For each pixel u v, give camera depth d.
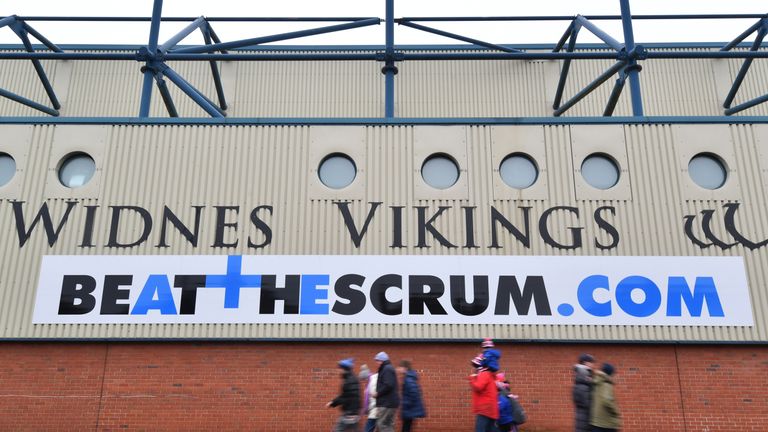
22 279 13.05
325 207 13.47
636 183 13.51
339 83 22.30
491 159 13.74
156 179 13.66
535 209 13.41
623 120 13.90
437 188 13.66
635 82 15.47
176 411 12.42
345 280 13.02
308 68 22.44
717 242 13.12
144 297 12.95
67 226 13.38
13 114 22.17
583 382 9.71
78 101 22.08
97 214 13.45
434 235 13.27
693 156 13.70
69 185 13.81
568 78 22.16
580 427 9.48
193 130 14.00
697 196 13.41
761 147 13.72
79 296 12.95
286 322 12.80
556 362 12.59
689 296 12.81
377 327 12.75
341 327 12.77
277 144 13.89
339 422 10.13
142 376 12.59
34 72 22.47
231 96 22.12
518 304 12.83
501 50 21.86
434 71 22.23
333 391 12.52
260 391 12.51
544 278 12.96
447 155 13.84
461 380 12.51
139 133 13.98
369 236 13.27
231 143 13.90
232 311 12.84
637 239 13.16
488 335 12.68
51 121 14.02
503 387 10.38
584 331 12.66
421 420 12.30
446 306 12.84
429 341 12.65
